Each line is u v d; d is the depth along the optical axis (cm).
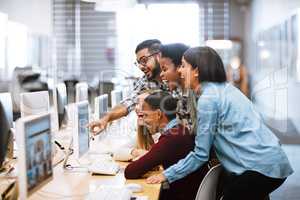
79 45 715
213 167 223
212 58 228
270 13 599
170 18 616
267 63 564
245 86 516
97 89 456
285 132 493
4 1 715
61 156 287
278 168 219
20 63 660
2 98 244
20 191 157
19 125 156
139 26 638
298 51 499
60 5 721
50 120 188
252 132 221
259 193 221
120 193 196
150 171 240
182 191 231
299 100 496
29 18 718
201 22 627
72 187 220
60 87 379
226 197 223
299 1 520
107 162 268
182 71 235
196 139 218
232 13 634
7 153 249
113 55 687
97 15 708
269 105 495
